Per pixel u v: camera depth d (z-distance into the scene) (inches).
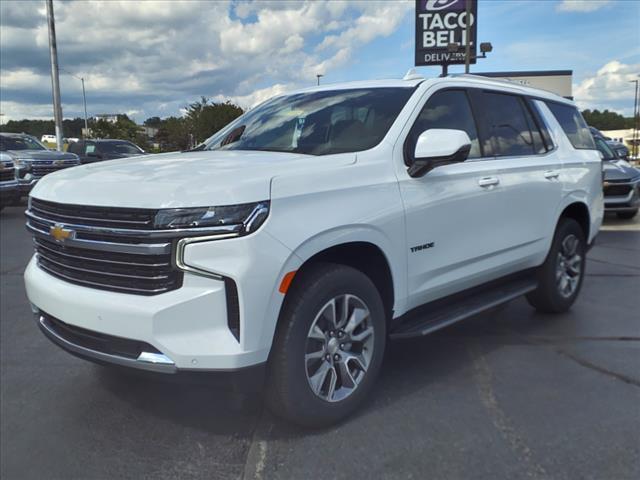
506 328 193.2
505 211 167.2
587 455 113.3
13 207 633.6
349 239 119.5
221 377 105.0
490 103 174.7
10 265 307.9
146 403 139.3
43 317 129.0
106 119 2396.7
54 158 627.5
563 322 199.2
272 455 114.9
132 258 106.4
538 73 1328.7
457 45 1076.5
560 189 192.4
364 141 139.0
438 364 161.0
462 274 155.3
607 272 281.7
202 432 125.0
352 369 128.6
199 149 169.2
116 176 116.3
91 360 114.6
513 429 123.6
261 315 105.5
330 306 120.0
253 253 103.3
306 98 170.2
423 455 114.0
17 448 120.4
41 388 149.2
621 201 457.7
